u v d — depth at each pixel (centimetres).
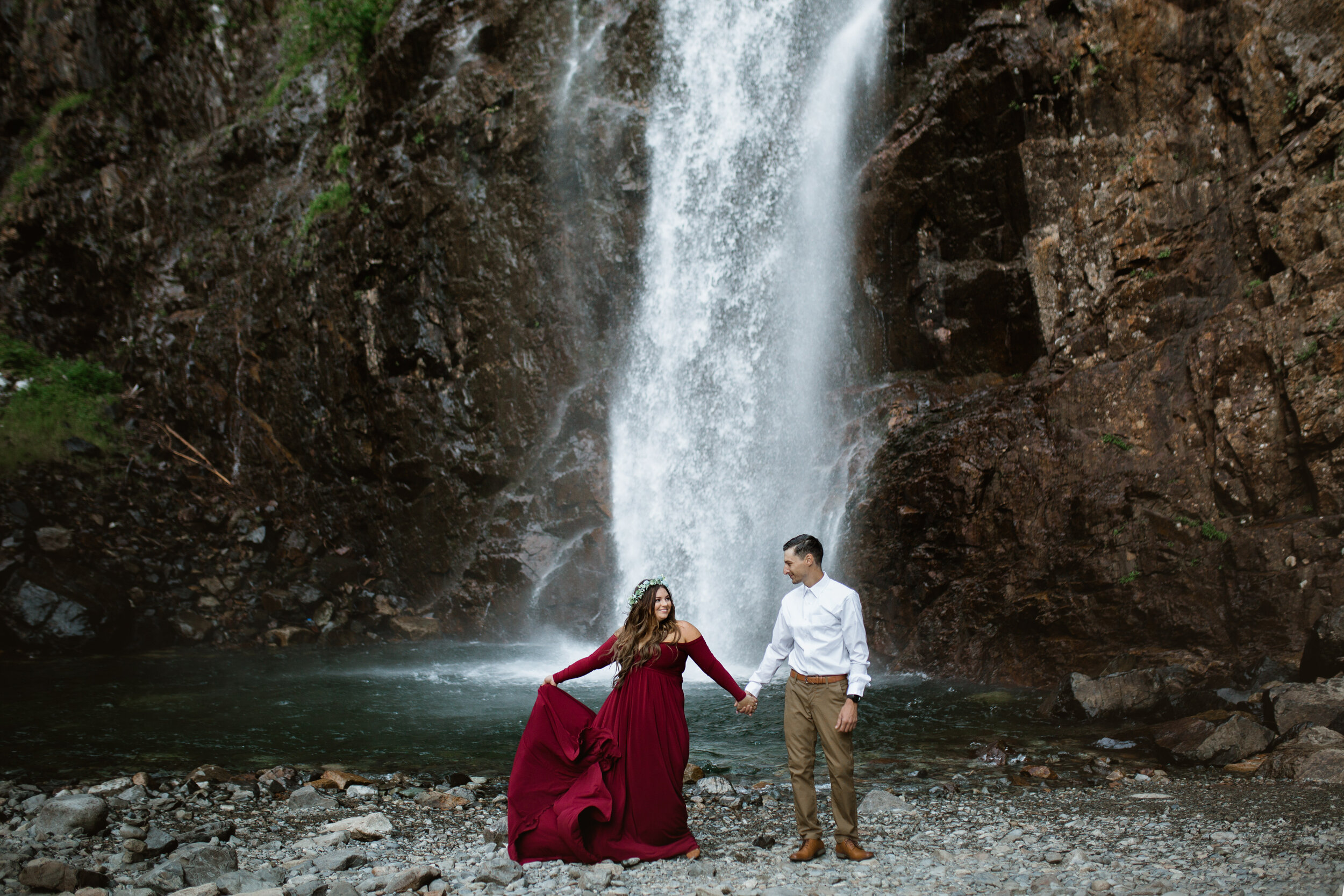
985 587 1158
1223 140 1115
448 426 1741
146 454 2058
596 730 491
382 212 1800
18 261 2328
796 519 1385
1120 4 1170
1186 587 1012
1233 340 1019
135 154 2369
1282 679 875
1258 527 977
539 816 486
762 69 1518
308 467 1970
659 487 1561
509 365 1680
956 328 1322
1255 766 676
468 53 1736
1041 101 1234
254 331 2034
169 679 1213
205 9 2289
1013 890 412
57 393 2078
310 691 1124
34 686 1162
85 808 543
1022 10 1252
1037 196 1237
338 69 2073
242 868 480
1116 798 607
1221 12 1114
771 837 514
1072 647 1073
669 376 1573
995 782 672
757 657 1372
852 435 1359
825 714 470
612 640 506
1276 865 432
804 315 1459
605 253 1625
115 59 2389
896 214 1366
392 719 955
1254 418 995
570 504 1620
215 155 2205
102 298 2331
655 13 1630
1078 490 1110
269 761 780
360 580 1827
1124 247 1152
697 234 1567
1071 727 868
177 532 1844
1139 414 1091
